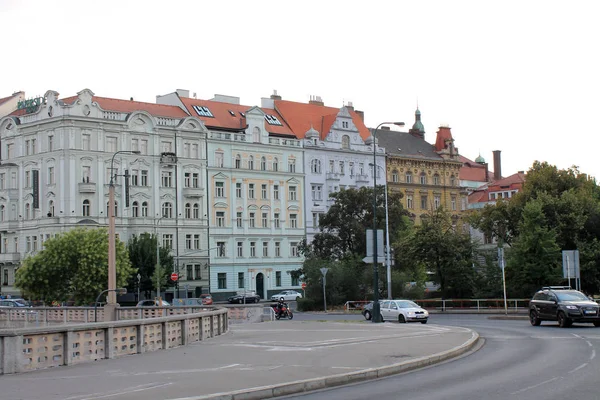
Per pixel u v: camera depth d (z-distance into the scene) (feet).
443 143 446.60
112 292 150.82
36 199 311.06
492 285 217.77
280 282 365.20
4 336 68.13
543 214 209.67
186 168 335.06
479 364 75.10
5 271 324.80
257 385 57.36
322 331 121.60
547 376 64.28
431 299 229.86
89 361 77.77
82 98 307.78
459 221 424.05
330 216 286.46
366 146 406.00
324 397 55.21
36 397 52.80
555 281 203.92
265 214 362.12
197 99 361.51
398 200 289.94
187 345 97.81
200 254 334.85
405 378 65.46
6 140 328.08
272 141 367.25
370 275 247.29
